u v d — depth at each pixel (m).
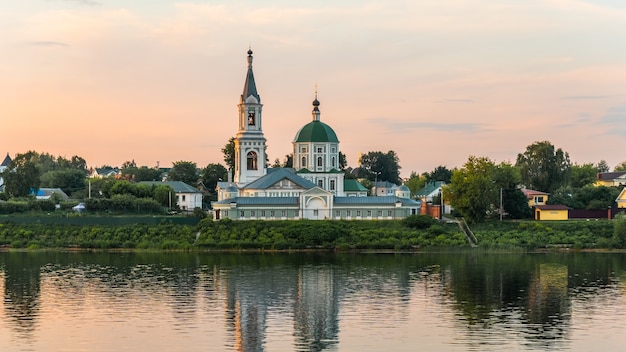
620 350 144.25
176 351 144.00
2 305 179.25
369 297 187.25
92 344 148.12
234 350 144.50
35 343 148.75
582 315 169.25
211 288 197.75
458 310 174.00
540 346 146.62
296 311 173.50
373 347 146.12
